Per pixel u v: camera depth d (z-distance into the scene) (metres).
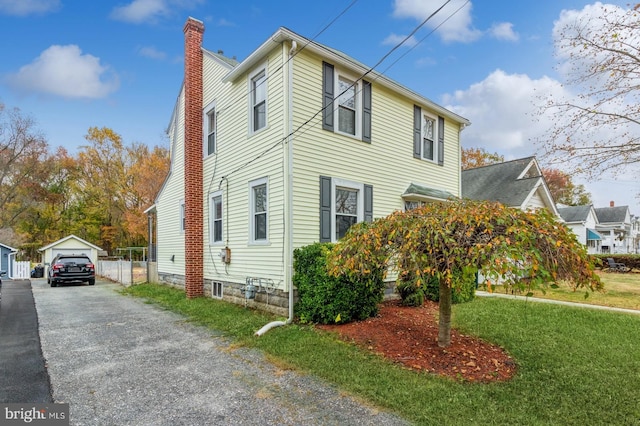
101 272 20.34
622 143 6.00
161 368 4.57
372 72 8.82
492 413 3.26
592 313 7.34
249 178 8.40
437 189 11.34
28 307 9.34
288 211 7.22
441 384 3.89
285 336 5.77
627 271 17.86
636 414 3.25
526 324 6.46
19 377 4.29
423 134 11.05
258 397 3.69
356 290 6.41
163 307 8.98
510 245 3.62
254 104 8.48
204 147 10.43
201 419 3.24
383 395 3.64
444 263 4.20
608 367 4.41
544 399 3.55
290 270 7.06
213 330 6.47
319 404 3.52
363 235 4.63
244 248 8.48
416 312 7.46
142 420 3.23
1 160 30.42
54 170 33.94
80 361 4.87
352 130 8.81
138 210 32.06
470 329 6.12
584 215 26.31
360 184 8.79
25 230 33.09
